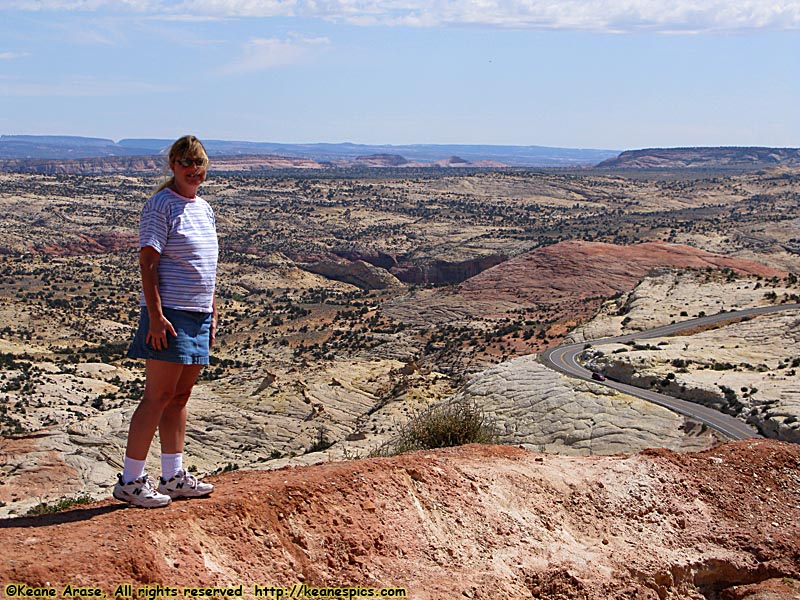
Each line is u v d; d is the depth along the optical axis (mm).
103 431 47469
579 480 8523
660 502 8531
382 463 7586
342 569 6266
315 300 128750
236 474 7547
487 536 7285
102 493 28781
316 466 7699
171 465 6441
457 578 6602
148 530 5570
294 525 6371
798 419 41312
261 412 53719
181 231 6180
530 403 51188
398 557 6617
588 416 47844
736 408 46500
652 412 47125
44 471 43000
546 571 7145
